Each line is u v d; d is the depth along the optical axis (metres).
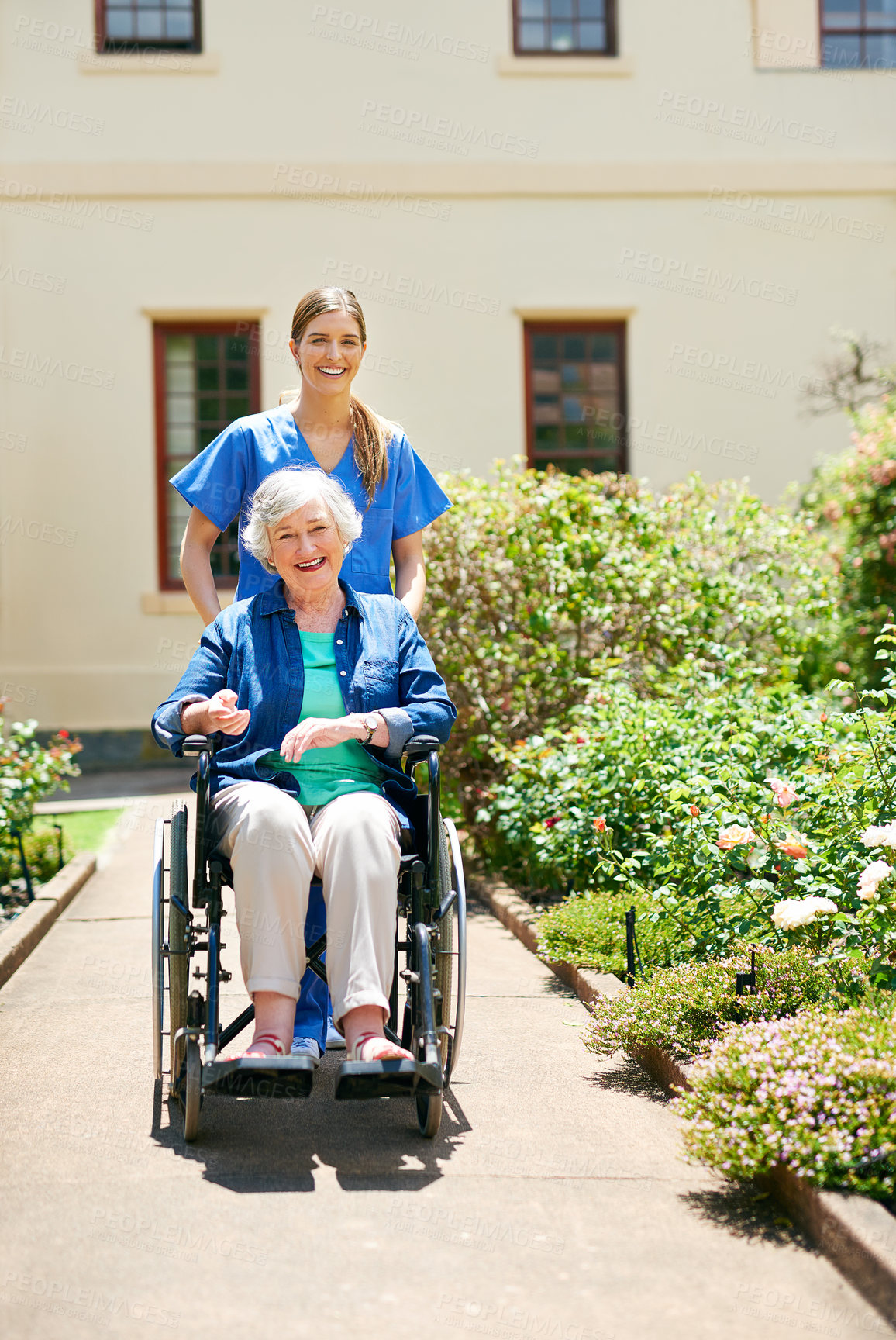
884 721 3.61
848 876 3.27
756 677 5.43
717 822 3.57
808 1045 2.59
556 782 4.95
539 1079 3.23
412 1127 2.91
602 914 4.11
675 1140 2.83
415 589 3.73
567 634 5.97
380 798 2.92
